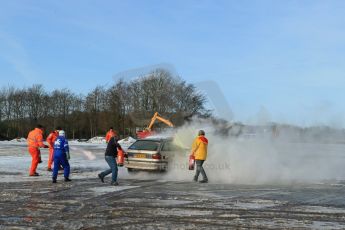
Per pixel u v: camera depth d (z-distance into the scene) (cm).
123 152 1608
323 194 1160
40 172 1727
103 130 6775
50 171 1770
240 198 1070
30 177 1541
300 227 736
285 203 994
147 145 1658
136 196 1096
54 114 7344
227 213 862
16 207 921
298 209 911
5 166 1952
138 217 818
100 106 6850
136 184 1376
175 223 765
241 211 886
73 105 7319
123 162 1647
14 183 1356
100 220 787
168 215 838
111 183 1341
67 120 7288
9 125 7400
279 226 743
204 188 1283
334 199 1065
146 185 1348
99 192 1166
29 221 775
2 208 909
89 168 1928
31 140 1588
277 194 1154
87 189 1228
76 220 786
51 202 989
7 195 1095
